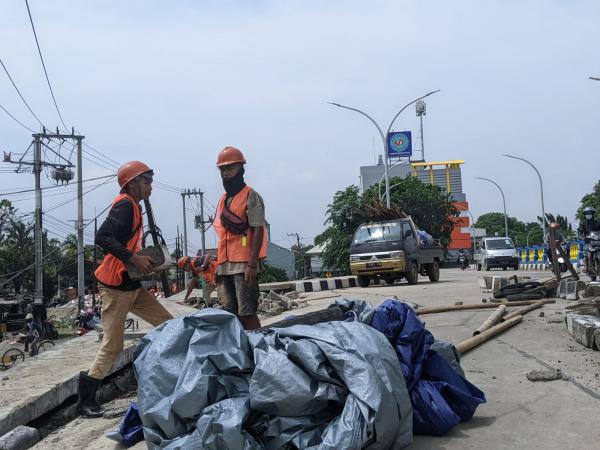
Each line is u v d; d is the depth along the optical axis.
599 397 4.54
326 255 41.81
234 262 5.23
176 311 11.35
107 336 4.73
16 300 41.72
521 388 4.93
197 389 3.19
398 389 3.38
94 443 4.09
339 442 2.94
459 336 7.69
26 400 4.89
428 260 21.56
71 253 67.00
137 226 4.81
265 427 3.14
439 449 3.60
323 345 3.29
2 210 62.69
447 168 107.56
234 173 5.31
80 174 36.66
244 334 3.43
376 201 23.00
